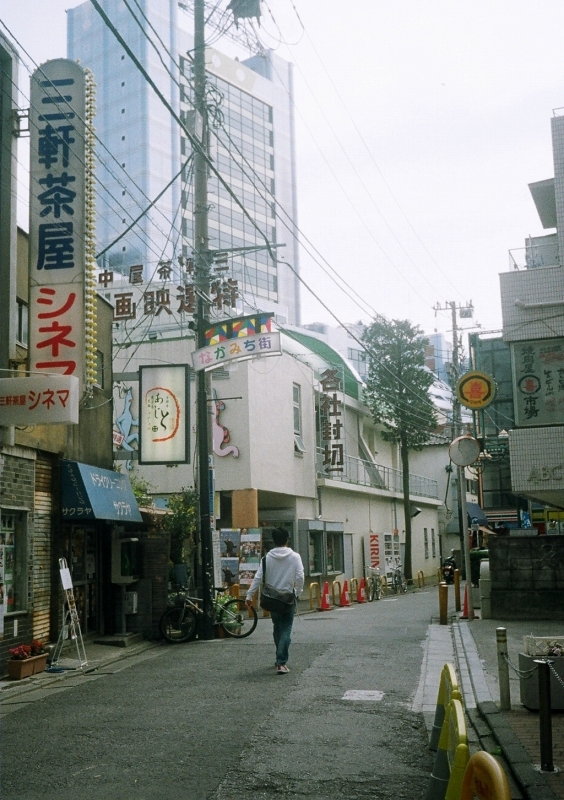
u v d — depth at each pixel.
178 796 5.82
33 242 12.04
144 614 15.75
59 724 8.23
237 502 25.30
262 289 83.56
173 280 27.56
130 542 15.91
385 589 34.84
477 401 17.00
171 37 81.00
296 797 5.79
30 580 12.30
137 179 76.69
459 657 12.16
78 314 11.83
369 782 6.12
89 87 12.26
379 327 39.84
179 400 17.42
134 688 10.24
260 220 84.56
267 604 10.78
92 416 15.62
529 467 16.86
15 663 11.16
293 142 92.12
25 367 12.05
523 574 17.20
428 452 51.78
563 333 16.92
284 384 28.91
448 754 4.96
